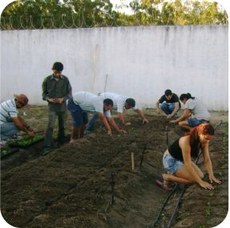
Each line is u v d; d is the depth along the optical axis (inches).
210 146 352.2
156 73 561.9
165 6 667.4
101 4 674.8
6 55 604.1
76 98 348.8
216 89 543.8
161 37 554.3
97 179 259.3
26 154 337.7
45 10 669.3
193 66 548.7
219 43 536.1
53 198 234.1
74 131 358.9
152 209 241.4
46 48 592.1
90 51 580.7
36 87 600.4
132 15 681.0
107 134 374.6
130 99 379.2
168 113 458.0
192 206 234.1
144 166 293.6
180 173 256.5
